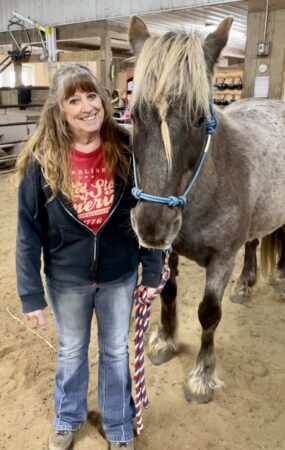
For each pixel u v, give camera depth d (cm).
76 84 122
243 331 253
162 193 130
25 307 144
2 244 384
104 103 130
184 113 128
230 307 281
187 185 149
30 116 753
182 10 649
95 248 139
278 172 220
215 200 173
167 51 129
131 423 170
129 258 149
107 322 153
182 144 132
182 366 222
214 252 187
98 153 132
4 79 1630
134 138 138
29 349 233
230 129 194
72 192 130
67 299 147
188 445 173
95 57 750
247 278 288
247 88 546
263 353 232
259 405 194
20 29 879
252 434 178
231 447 172
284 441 175
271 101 272
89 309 152
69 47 1037
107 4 722
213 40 148
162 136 127
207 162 165
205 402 195
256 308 279
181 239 185
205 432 179
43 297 147
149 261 151
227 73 605
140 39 159
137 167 138
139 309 158
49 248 142
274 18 496
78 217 134
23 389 203
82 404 169
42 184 131
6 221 449
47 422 183
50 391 201
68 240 138
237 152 190
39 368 217
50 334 248
